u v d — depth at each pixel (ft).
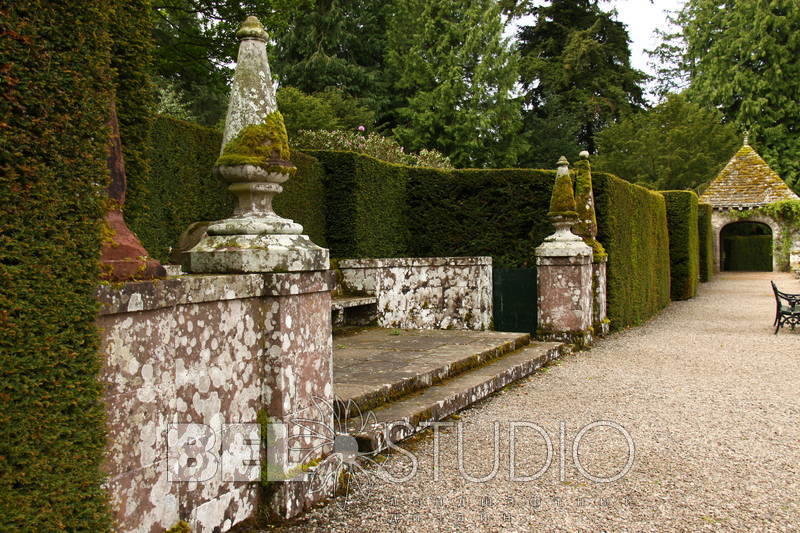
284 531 10.01
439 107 87.25
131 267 7.66
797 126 112.37
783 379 22.88
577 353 28.81
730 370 24.70
